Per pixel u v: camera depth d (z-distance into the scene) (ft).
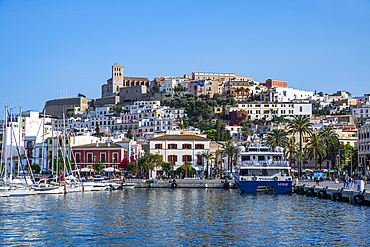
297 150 426.92
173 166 466.29
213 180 382.42
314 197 268.62
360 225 165.78
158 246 136.05
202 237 147.64
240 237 147.54
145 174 444.96
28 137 469.16
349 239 143.84
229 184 365.20
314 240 142.82
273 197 270.46
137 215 192.24
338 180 343.67
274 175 301.43
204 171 467.11
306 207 216.54
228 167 494.59
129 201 246.88
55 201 242.78
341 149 468.75
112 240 143.33
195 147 471.21
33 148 460.55
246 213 198.08
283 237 147.13
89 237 147.54
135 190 340.59
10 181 292.81
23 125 572.92
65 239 144.66
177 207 219.41
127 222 174.50
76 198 262.26
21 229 159.53
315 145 408.46
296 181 331.77
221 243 139.64
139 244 138.51
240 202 241.35
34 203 231.30
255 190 298.97
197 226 166.30
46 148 456.86
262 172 308.60
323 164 499.51
